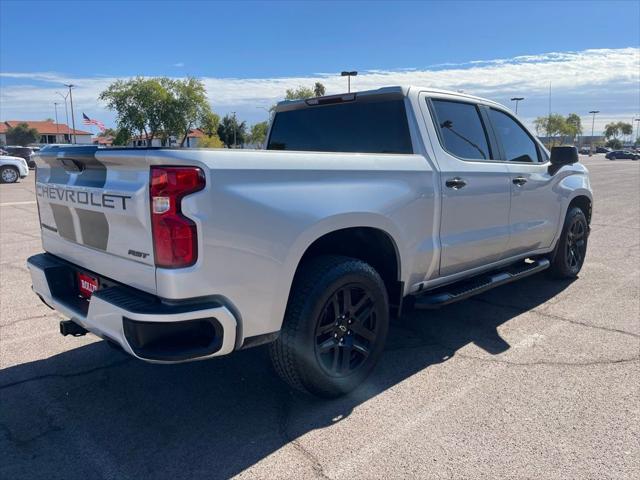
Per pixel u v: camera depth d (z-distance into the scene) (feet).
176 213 8.22
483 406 10.64
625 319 15.58
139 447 9.43
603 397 10.92
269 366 12.69
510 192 14.99
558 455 8.96
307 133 14.99
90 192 9.59
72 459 9.07
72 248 10.85
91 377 12.15
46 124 352.08
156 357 8.33
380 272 12.37
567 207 18.25
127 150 8.69
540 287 19.07
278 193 9.30
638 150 320.91
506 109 15.99
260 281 9.12
